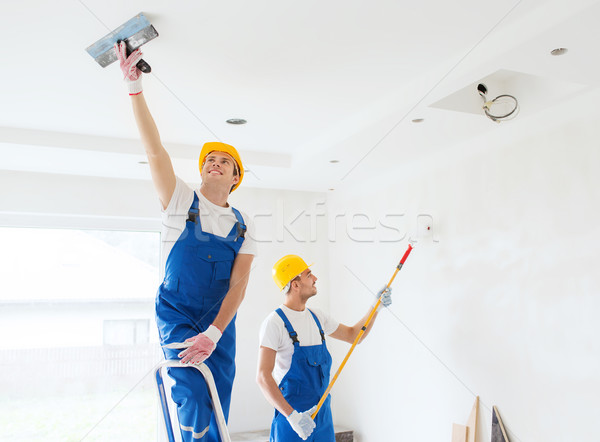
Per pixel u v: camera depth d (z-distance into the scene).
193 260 1.92
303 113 3.59
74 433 4.45
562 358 2.99
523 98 3.24
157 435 4.63
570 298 2.96
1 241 4.52
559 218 3.05
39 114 3.54
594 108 2.89
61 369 4.51
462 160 3.81
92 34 2.51
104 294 4.72
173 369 1.82
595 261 2.84
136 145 4.09
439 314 3.95
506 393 3.34
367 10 2.34
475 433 3.52
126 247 4.86
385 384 4.55
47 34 2.51
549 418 3.05
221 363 1.99
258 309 5.18
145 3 2.26
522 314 3.26
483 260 3.58
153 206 4.88
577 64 2.56
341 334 3.44
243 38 2.58
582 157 2.94
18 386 4.39
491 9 2.32
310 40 2.60
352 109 3.53
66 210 4.61
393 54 2.74
